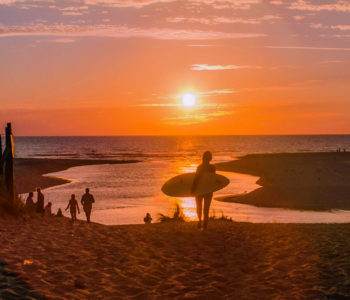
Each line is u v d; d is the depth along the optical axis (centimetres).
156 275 564
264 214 2930
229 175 6166
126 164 8731
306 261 620
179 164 8756
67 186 4756
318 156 10381
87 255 646
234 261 635
